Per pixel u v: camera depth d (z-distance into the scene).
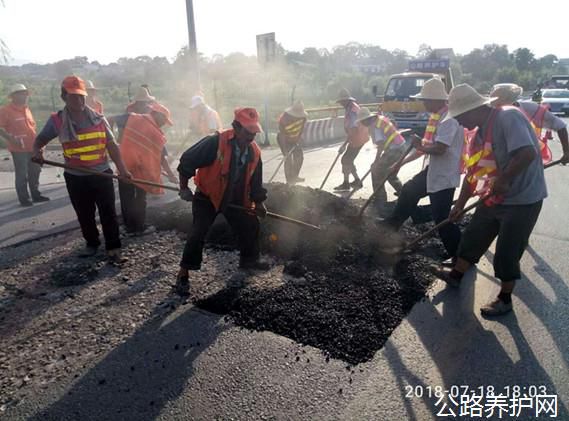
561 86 37.00
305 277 4.19
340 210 5.98
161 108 5.63
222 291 3.92
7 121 6.72
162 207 6.57
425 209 6.01
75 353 3.15
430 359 3.07
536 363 3.03
